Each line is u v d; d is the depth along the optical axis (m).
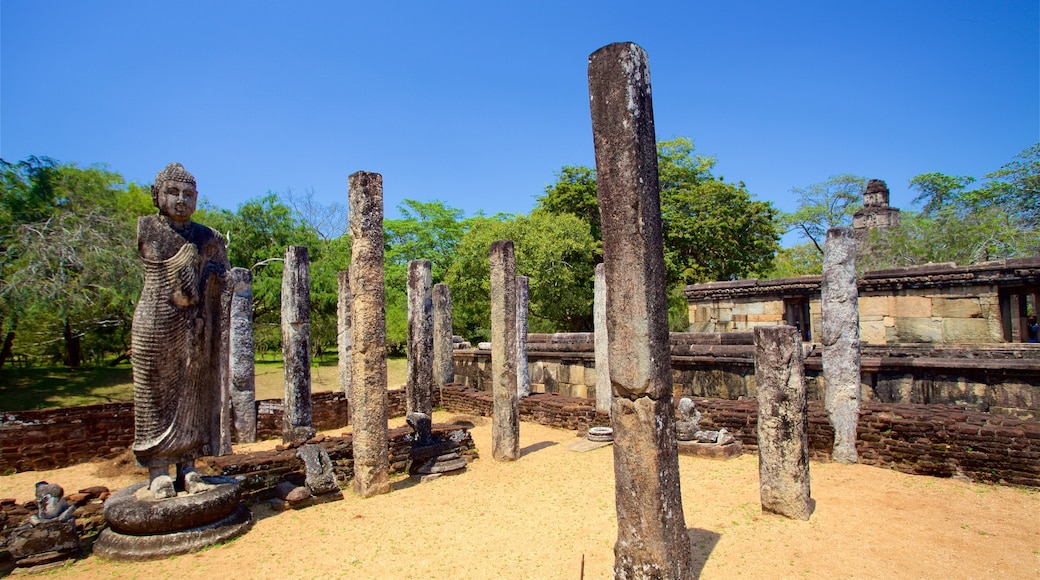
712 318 21.08
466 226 42.28
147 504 6.71
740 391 13.16
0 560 6.46
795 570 5.88
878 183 29.52
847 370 9.92
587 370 15.95
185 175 7.16
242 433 13.64
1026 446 8.24
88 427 12.35
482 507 8.26
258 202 30.25
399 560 6.45
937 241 25.19
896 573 5.78
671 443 5.27
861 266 25.84
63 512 6.76
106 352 29.78
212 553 6.73
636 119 5.18
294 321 13.16
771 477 7.52
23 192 18.67
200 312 7.25
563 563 6.21
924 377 11.29
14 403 17.22
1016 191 26.33
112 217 19.16
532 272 28.14
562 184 34.25
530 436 13.45
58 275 17.17
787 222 38.53
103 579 6.13
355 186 9.05
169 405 6.98
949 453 8.84
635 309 5.17
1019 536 6.59
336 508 8.35
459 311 32.44
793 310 19.91
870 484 8.67
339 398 15.68
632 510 5.21
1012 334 15.02
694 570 5.90
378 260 9.18
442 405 17.69
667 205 32.69
